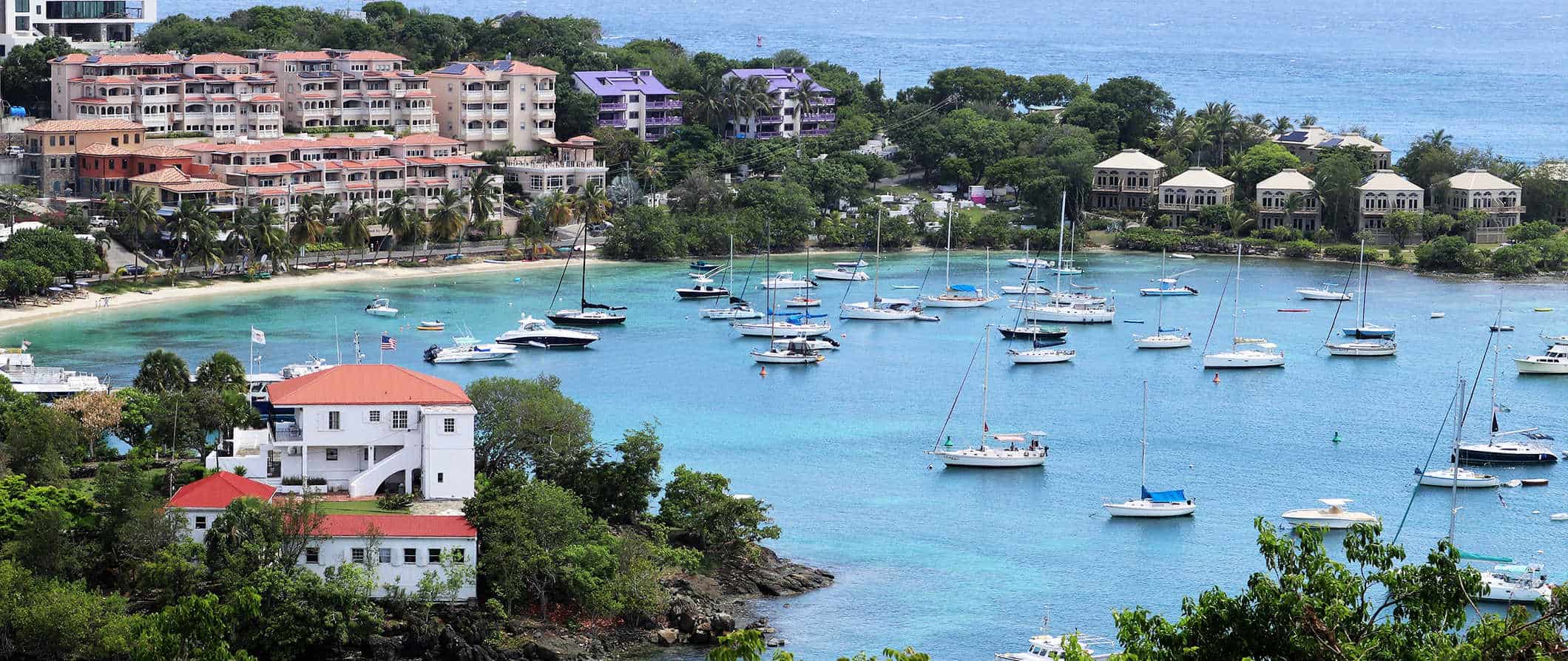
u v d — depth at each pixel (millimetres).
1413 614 127688
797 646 187125
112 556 186500
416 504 194750
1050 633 193375
